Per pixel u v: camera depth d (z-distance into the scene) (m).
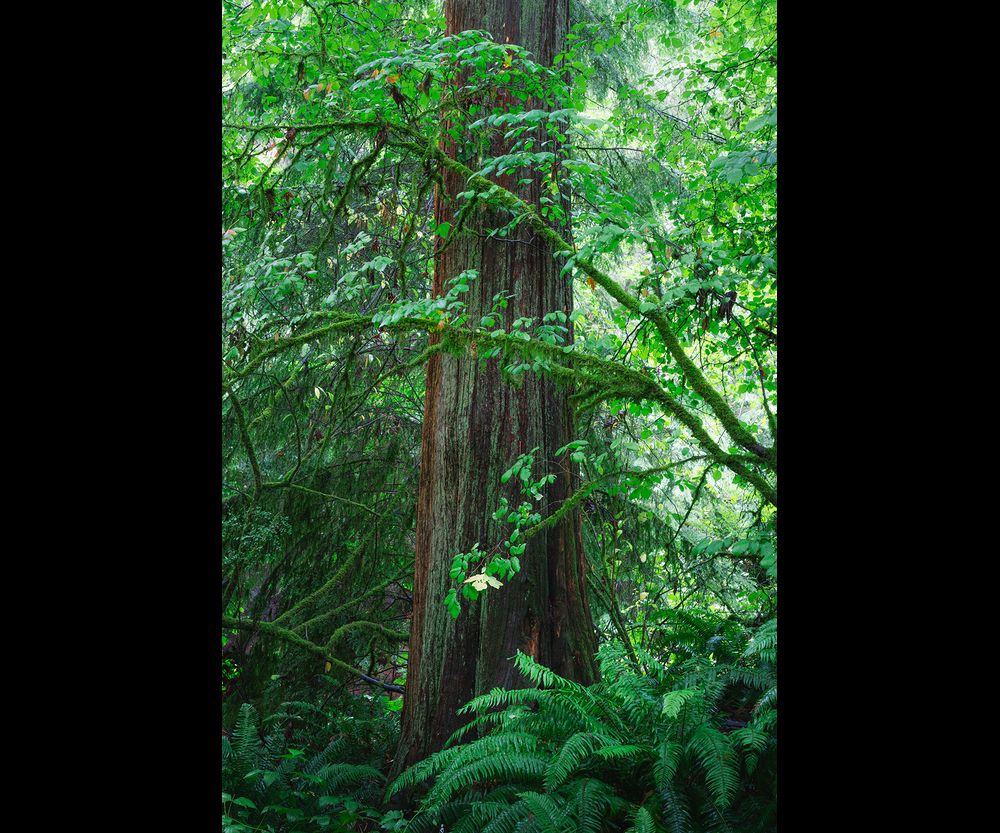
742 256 3.50
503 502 3.62
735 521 6.27
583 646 4.02
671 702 2.99
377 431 6.11
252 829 3.44
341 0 4.66
